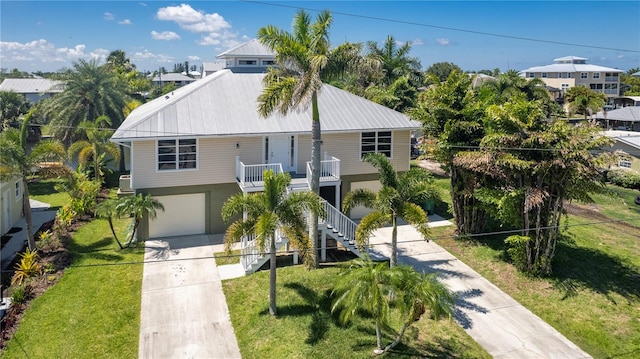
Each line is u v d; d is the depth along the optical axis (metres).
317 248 19.00
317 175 18.62
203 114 22.92
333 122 24.44
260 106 17.59
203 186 22.88
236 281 18.11
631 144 35.22
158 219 22.64
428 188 17.19
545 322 15.83
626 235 23.62
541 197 17.27
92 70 37.81
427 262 20.36
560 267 19.50
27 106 51.53
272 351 13.88
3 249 20.94
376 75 18.95
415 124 25.80
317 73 17.06
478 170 19.48
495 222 24.88
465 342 14.54
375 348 13.88
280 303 16.23
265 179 15.05
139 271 18.84
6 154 18.64
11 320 14.84
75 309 15.82
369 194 17.66
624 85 100.75
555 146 17.33
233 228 14.81
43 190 32.00
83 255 20.25
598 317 16.06
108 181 33.94
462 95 22.28
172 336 14.59
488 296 17.47
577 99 61.56
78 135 36.00
